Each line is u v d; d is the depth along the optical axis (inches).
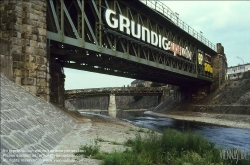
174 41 1775.3
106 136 617.0
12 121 379.6
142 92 3400.6
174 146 464.4
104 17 1045.8
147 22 1397.6
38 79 724.7
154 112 3181.6
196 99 2645.2
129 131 807.1
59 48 995.9
